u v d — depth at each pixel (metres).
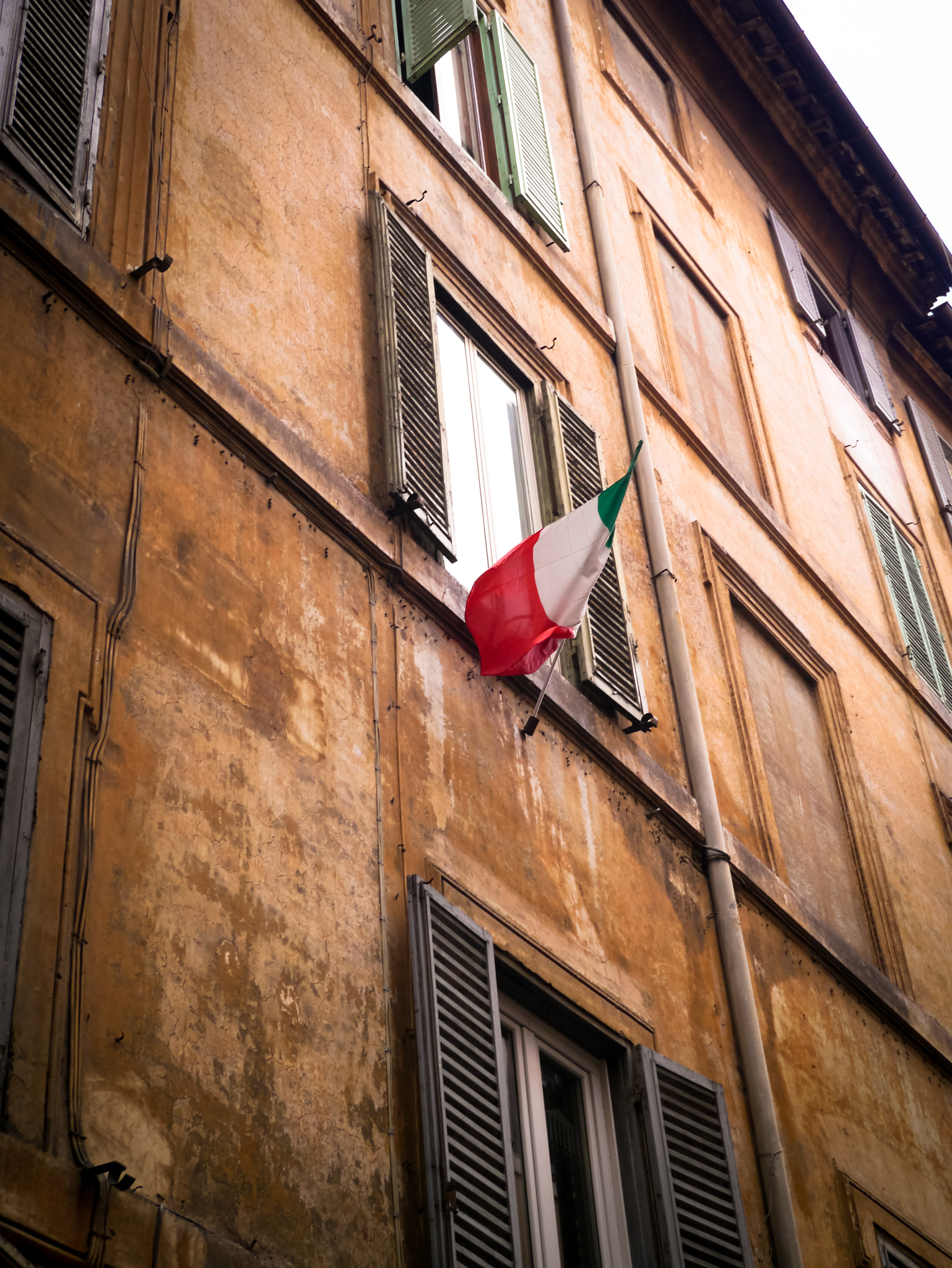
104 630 6.46
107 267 7.45
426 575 8.70
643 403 12.79
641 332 13.48
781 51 18.03
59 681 6.15
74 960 5.68
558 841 8.87
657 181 15.47
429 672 8.44
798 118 18.70
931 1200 10.84
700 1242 8.20
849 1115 10.48
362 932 7.08
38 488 6.50
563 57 14.47
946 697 16.05
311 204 9.41
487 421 10.53
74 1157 5.34
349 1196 6.33
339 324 9.11
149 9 8.73
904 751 14.50
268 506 7.78
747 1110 9.47
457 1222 6.59
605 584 10.58
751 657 12.76
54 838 5.83
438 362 9.75
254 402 7.95
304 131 9.70
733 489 13.63
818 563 14.64
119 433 7.05
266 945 6.53
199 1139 5.82
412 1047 7.02
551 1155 7.95
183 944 6.15
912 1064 11.76
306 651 7.58
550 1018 8.31
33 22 7.75
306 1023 6.54
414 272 9.90
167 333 7.57
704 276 15.42
